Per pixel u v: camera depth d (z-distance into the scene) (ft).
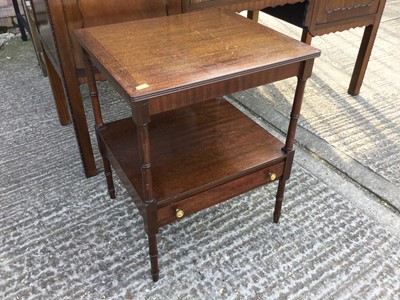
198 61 3.07
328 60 8.69
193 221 4.50
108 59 3.10
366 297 3.67
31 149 5.74
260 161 3.75
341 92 7.37
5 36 9.82
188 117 4.47
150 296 3.68
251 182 3.83
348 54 9.04
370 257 4.07
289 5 6.05
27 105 6.89
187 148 3.94
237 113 4.55
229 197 3.78
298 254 4.11
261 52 3.22
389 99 7.14
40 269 3.92
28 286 3.75
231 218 4.55
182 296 3.68
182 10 4.69
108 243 4.22
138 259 4.05
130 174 3.59
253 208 4.70
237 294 3.69
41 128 6.24
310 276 3.87
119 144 4.00
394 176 5.22
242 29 3.75
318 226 4.45
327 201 4.81
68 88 4.43
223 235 4.33
